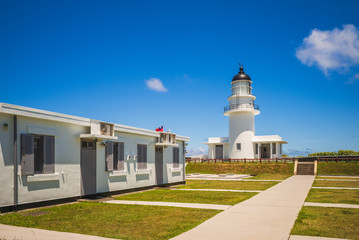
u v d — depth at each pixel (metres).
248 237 7.63
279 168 37.50
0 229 8.37
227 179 28.62
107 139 15.15
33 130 11.91
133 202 13.55
